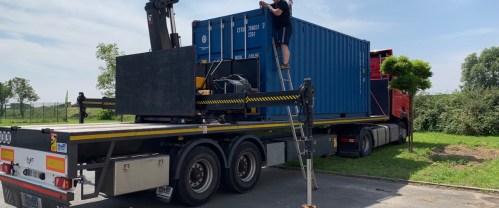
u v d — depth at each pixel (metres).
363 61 11.00
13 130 4.62
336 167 8.64
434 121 19.58
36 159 4.21
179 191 5.04
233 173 5.88
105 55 20.64
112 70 20.67
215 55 7.77
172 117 5.68
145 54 5.88
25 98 52.12
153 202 5.64
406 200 5.78
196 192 5.27
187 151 5.05
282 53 6.82
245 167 6.18
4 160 4.80
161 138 5.23
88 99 7.37
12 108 32.81
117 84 6.32
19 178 4.48
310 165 4.93
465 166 8.66
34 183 4.23
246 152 6.16
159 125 5.18
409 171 8.12
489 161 9.23
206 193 5.43
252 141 6.45
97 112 31.00
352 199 5.84
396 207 5.37
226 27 7.55
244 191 6.19
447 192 6.33
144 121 6.25
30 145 4.30
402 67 10.97
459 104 18.89
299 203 5.59
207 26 7.94
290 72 7.43
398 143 13.62
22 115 32.72
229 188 5.97
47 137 4.04
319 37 8.62
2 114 32.62
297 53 7.67
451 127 18.12
